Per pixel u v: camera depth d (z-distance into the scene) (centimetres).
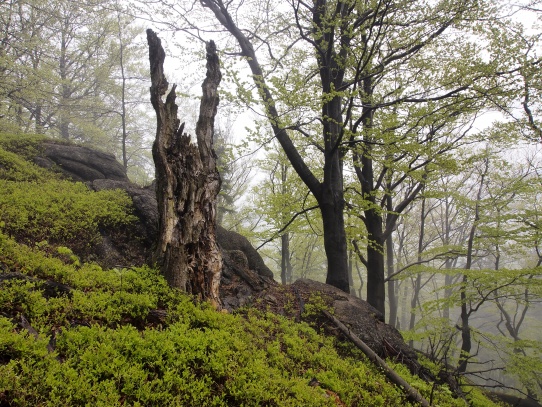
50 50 1692
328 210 995
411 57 973
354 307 803
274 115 897
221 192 882
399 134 922
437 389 624
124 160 1741
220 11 1079
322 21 814
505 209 1271
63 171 1038
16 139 1096
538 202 1464
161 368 345
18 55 1546
